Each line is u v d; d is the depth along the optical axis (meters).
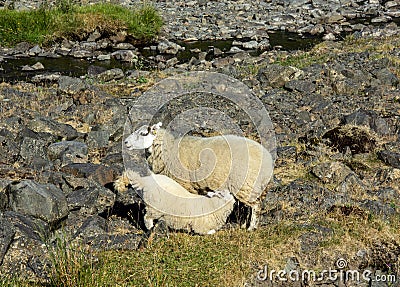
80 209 9.41
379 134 12.50
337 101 14.72
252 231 8.83
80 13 24.11
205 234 8.85
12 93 14.91
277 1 30.84
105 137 12.26
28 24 23.12
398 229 8.96
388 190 9.94
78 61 21.02
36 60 20.98
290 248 8.43
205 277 7.84
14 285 7.22
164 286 7.59
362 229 8.87
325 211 9.35
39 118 12.60
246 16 27.70
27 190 8.84
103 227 8.81
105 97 14.99
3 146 11.10
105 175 10.44
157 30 24.27
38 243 8.06
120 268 7.90
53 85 16.75
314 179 10.56
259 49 22.67
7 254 7.83
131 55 21.23
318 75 16.45
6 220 8.25
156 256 8.18
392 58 17.59
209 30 25.23
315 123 13.16
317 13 28.14
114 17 23.73
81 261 7.49
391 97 14.87
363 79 15.91
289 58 19.70
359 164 11.11
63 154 11.32
